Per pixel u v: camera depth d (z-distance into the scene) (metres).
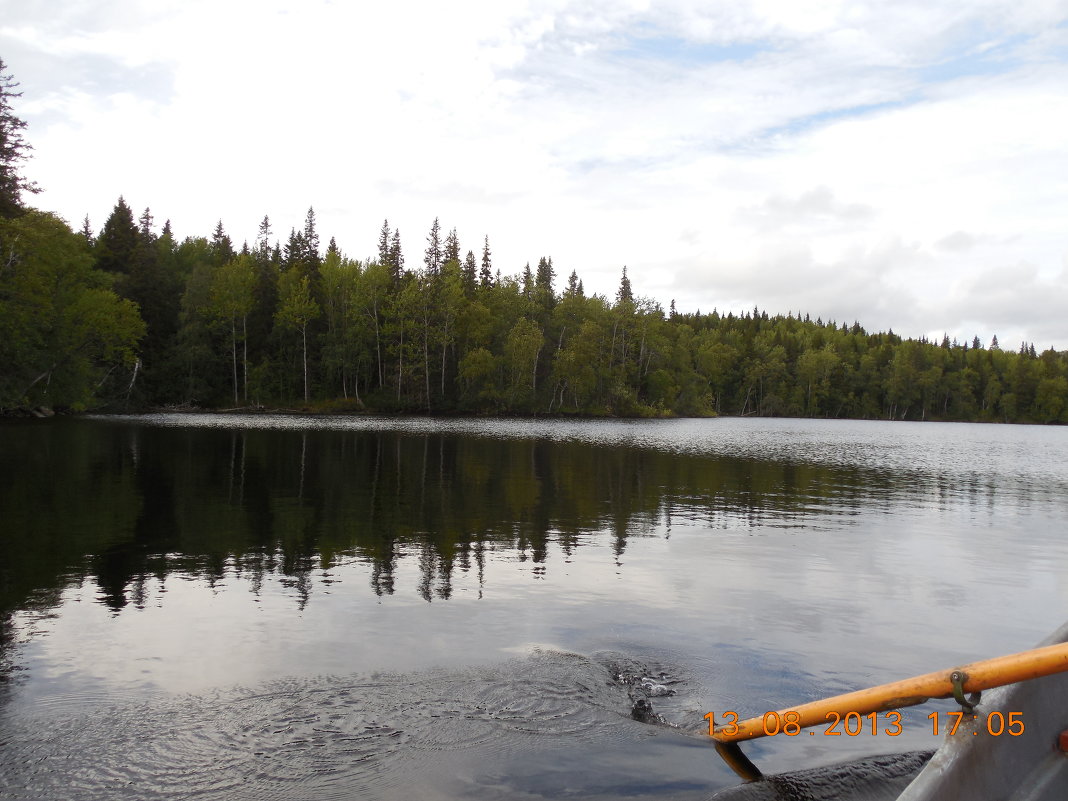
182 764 4.84
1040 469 31.86
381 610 8.38
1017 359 149.88
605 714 5.72
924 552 12.63
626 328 95.94
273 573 10.00
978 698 3.29
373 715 5.62
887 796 4.61
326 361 78.19
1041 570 11.34
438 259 92.06
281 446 31.47
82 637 7.26
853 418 140.62
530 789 4.62
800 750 5.29
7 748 5.00
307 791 4.55
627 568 10.84
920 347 143.50
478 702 5.89
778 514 16.73
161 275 76.12
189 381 71.06
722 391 132.88
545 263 112.56
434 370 83.62
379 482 20.11
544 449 35.00
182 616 8.00
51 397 52.50
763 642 7.61
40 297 44.28
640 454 33.72
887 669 6.91
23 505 14.91
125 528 12.86
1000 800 3.07
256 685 6.15
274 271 83.81
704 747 5.21
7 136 37.59
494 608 8.55
